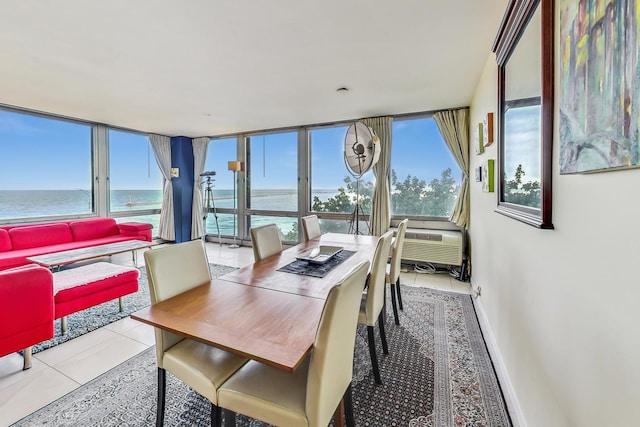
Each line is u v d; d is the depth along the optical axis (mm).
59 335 2400
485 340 2352
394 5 1825
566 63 944
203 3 1790
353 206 5059
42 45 2303
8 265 3363
